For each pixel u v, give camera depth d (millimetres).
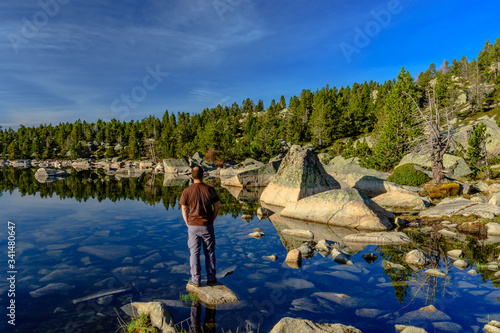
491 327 3477
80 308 4133
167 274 5508
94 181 29125
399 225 10141
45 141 142250
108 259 6348
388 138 32812
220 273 5609
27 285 4914
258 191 22391
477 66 104562
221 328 3633
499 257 6531
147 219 10828
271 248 7426
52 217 11094
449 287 4887
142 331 3562
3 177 33719
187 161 51156
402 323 3734
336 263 6238
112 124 137500
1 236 8297
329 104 82875
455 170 20938
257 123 111688
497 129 29031
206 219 5145
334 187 15094
